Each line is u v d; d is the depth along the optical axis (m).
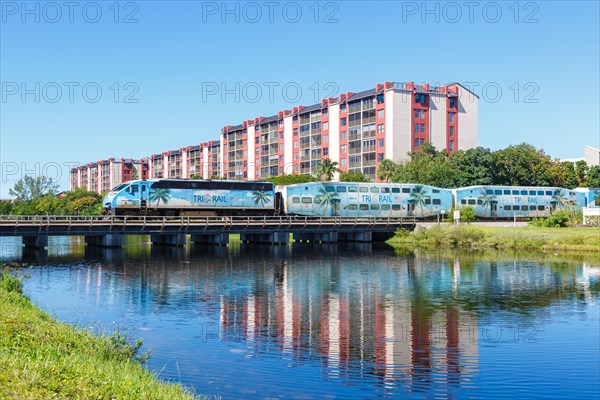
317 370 22.45
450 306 35.41
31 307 26.38
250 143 160.62
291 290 41.50
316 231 80.88
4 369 13.94
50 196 172.75
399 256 65.56
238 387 20.36
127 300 37.03
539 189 102.81
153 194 77.94
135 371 17.86
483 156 111.44
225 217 75.19
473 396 19.89
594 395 19.98
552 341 26.94
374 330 29.08
